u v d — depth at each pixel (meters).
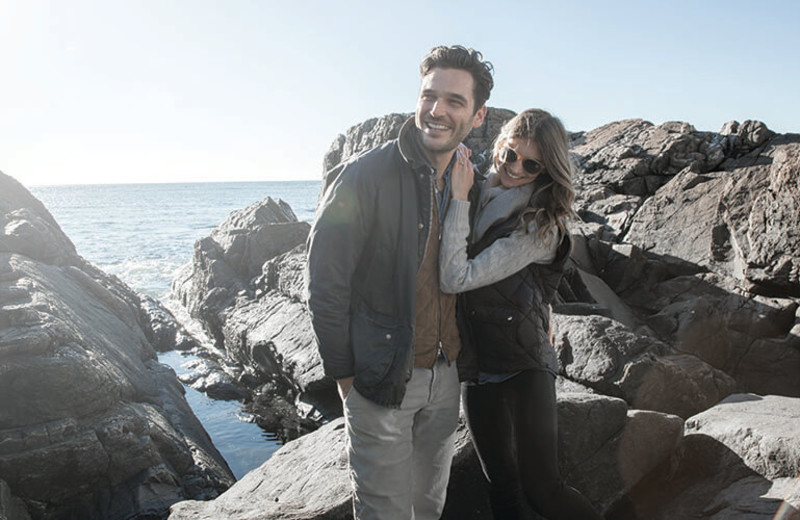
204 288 13.22
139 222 53.81
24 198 11.15
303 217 54.38
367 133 18.34
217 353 11.51
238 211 16.36
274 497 3.61
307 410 8.12
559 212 2.41
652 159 12.84
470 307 2.47
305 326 9.23
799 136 12.16
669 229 10.77
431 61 2.17
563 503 2.44
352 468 2.28
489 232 2.49
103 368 5.63
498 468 2.59
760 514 2.91
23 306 5.72
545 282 2.56
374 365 2.12
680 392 5.17
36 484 4.68
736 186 9.84
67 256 10.61
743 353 8.05
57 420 4.95
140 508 4.87
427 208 2.20
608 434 3.52
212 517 3.37
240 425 7.87
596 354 5.48
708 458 3.55
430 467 2.53
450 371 2.46
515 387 2.45
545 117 2.40
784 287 8.42
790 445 3.17
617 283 10.20
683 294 9.39
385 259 2.17
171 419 6.47
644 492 3.59
